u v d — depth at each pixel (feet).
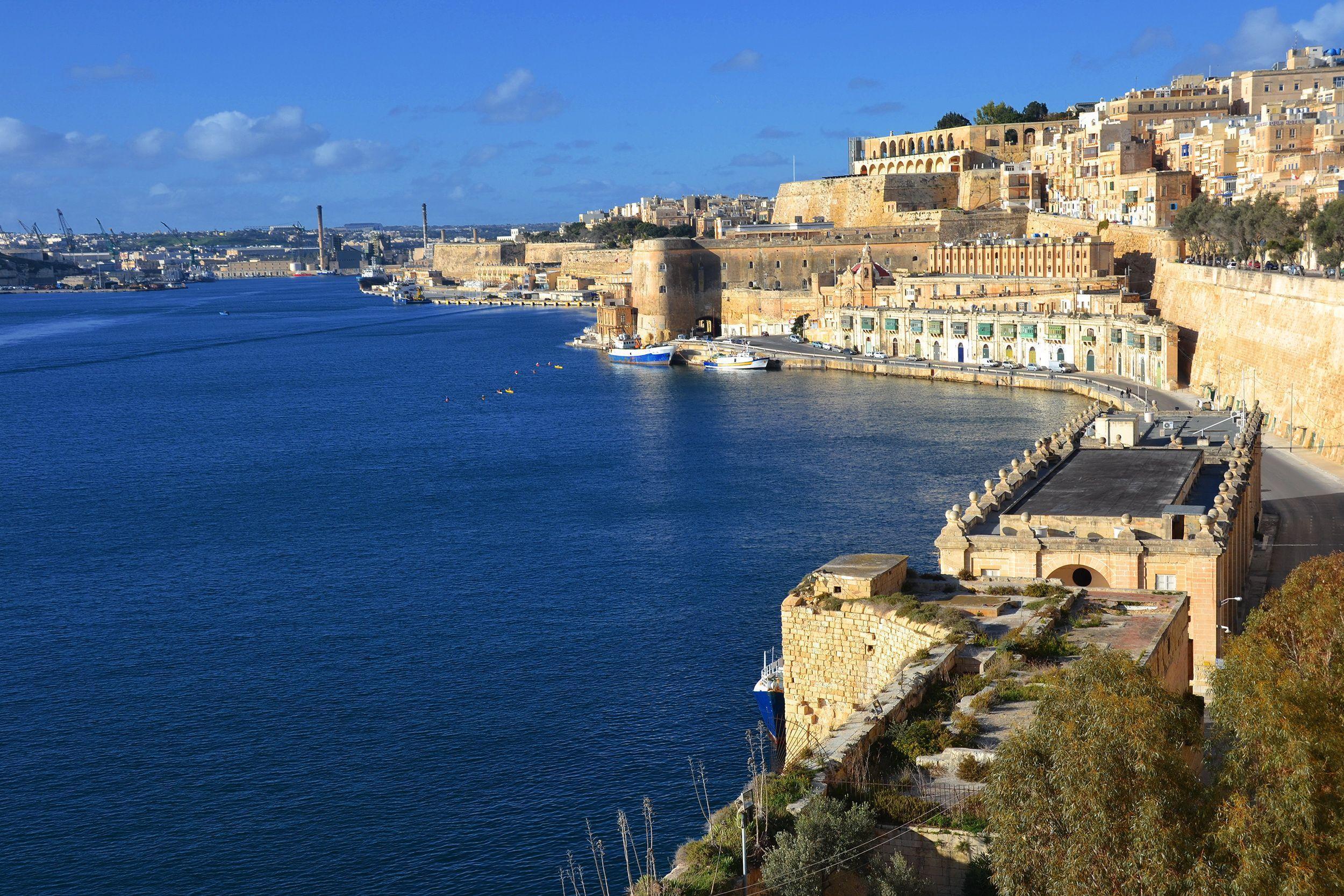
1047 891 110.01
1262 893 104.88
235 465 557.74
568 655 276.62
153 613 323.37
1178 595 199.93
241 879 192.75
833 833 123.75
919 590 199.31
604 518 413.18
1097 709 112.37
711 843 129.08
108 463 574.56
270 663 281.33
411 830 204.13
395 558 371.97
